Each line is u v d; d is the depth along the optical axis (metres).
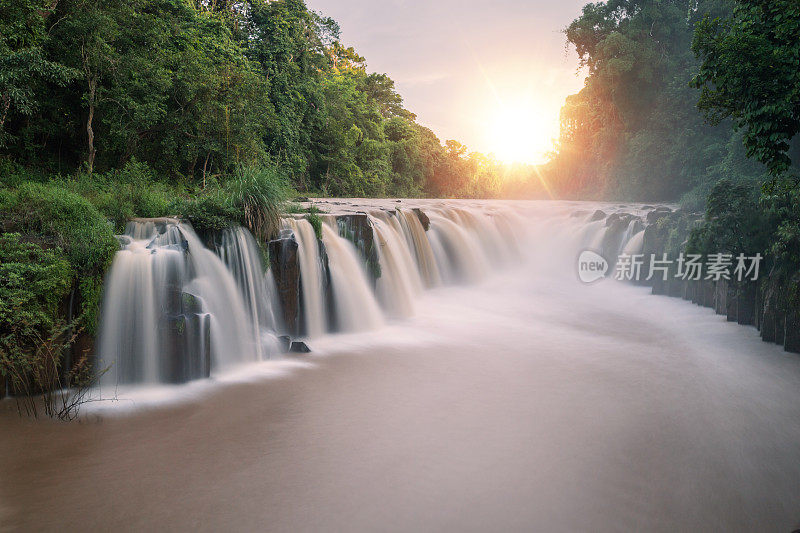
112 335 9.39
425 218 20.16
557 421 8.42
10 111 19.75
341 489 6.37
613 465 7.06
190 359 9.73
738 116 10.32
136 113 22.00
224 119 27.05
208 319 9.90
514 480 6.63
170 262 9.90
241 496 6.20
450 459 7.14
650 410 8.91
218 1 42.44
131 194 13.73
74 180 17.83
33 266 8.50
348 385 9.87
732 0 38.03
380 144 63.06
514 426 8.20
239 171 13.26
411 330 14.12
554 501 6.19
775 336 12.58
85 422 8.03
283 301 12.30
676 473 6.89
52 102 21.31
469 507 6.04
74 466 6.80
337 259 14.27
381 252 16.14
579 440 7.78
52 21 20.61
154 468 6.80
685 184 44.56
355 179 57.28
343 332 13.70
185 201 13.60
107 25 20.44
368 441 7.62
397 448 7.43
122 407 8.60
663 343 12.91
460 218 23.70
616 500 6.24
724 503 6.24
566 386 10.01
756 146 9.45
